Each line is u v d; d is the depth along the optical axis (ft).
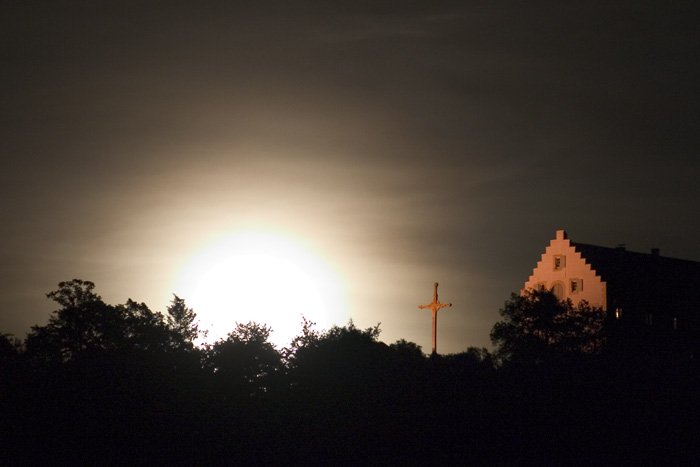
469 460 471.21
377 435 488.85
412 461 469.16
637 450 479.41
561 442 489.67
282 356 543.80
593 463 466.29
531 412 518.78
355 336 545.44
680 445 484.74
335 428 491.31
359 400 510.17
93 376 506.48
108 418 483.92
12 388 497.05
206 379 518.78
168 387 507.30
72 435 474.90
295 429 489.67
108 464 461.78
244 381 524.52
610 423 511.81
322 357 528.63
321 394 510.17
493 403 522.06
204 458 467.52
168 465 462.19
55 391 497.05
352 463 467.52
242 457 468.75
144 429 481.46
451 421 504.84
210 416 493.36
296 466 463.01
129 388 501.56
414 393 519.60
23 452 463.83
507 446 485.15
